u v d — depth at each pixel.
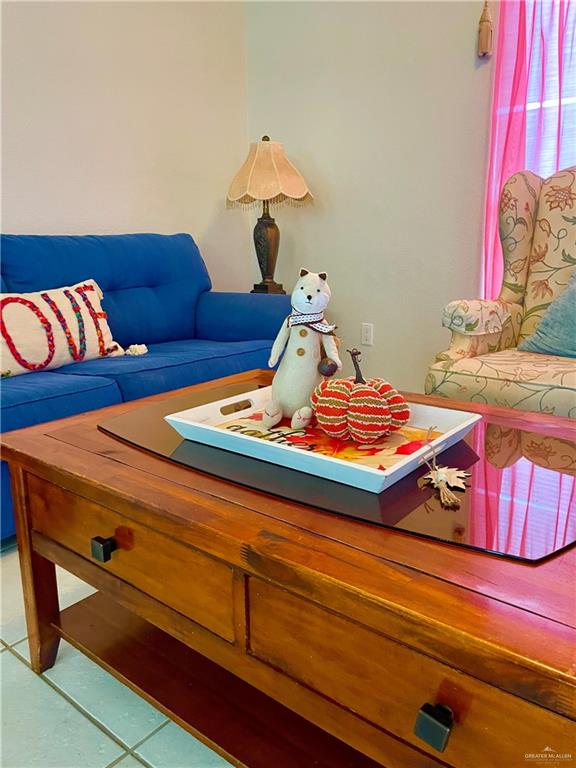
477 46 2.42
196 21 2.91
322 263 3.15
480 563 0.67
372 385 1.00
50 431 1.16
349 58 2.82
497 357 1.89
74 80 2.43
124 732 1.05
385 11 2.65
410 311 2.87
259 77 3.19
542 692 0.51
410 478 0.91
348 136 2.91
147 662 1.08
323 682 0.70
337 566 0.66
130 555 0.92
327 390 0.99
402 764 0.65
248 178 2.79
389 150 2.78
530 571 0.65
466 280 2.65
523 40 2.30
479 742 0.57
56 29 2.34
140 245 2.51
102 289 2.34
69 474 0.94
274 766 0.86
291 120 3.12
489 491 0.86
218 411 1.19
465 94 2.50
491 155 2.47
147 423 1.20
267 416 1.09
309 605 0.69
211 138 3.10
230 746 0.90
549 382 1.62
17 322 1.85
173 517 0.79
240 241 3.38
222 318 2.59
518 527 0.75
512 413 1.25
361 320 3.06
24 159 2.30
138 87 2.69
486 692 0.56
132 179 2.73
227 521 0.76
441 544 0.71
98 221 2.62
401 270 2.86
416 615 0.57
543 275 2.13
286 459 0.94
